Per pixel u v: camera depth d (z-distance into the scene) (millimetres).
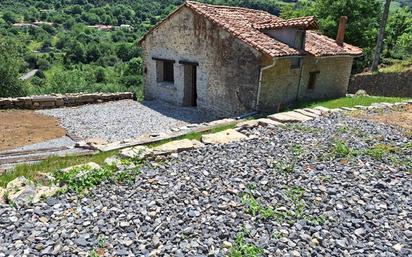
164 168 6902
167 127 14203
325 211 5375
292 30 15078
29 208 5230
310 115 11836
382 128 10094
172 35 17609
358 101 16219
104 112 16312
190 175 6527
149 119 15430
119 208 5266
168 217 5008
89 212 5129
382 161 7438
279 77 15016
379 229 4957
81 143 10391
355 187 6188
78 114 15703
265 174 6613
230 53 15023
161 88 19141
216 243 4465
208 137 9172
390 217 5270
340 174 6695
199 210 5223
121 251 4223
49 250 4215
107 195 5711
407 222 5156
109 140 11828
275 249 4371
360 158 7539
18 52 25250
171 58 18000
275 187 6086
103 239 4461
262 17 18266
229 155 7684
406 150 8141
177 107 18109
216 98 16188
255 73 14273
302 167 7000
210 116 16562
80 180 6129
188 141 8688
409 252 4469
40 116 14969
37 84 34219
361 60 30641
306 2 39094
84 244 4344
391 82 25828
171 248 4312
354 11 30578
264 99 14664
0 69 22172
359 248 4516
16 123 13586
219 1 48469
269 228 4816
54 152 9453
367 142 8664
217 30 15312
